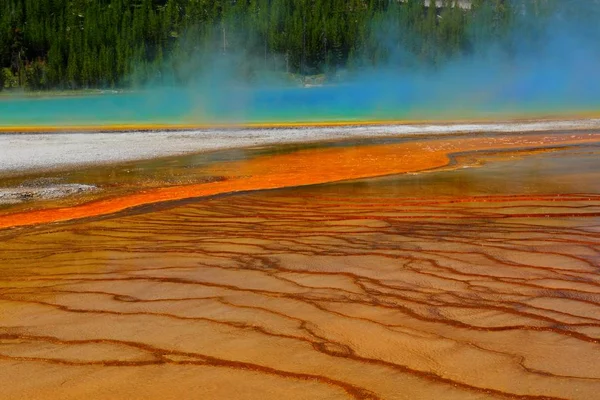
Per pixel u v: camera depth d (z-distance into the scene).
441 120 22.52
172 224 7.33
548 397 3.02
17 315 4.27
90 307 4.42
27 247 6.32
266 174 11.52
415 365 3.39
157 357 3.54
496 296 4.51
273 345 3.68
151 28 75.31
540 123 21.16
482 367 3.36
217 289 4.78
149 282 4.99
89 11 79.50
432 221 7.10
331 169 11.98
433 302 4.40
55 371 3.38
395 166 12.23
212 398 3.06
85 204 8.99
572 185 9.45
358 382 3.20
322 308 4.31
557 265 5.27
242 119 24.03
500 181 10.01
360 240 6.27
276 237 6.48
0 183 10.98
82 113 28.88
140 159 13.76
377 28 77.88
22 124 22.23
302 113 26.86
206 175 11.54
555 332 3.82
